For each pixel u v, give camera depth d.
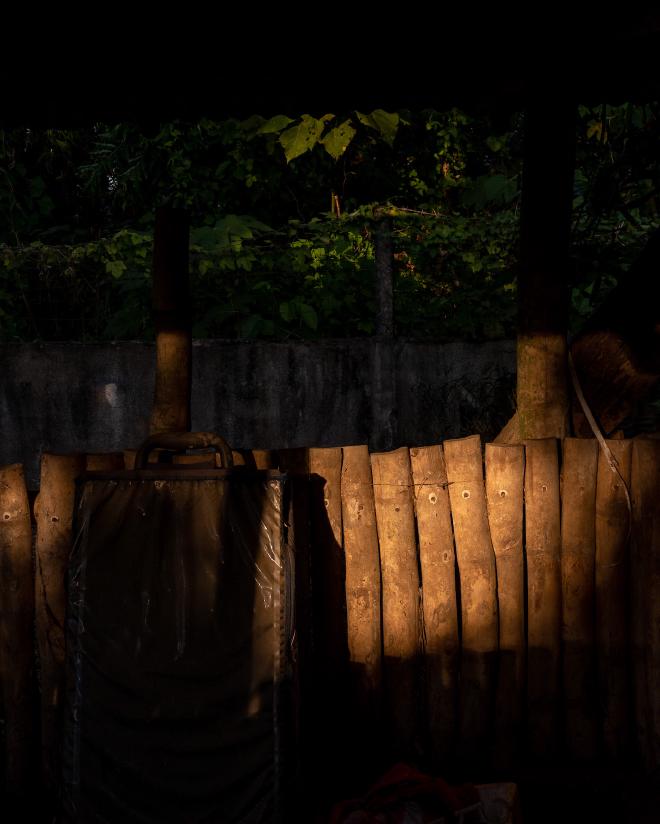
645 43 3.57
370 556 3.32
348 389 7.20
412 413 7.22
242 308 7.65
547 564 3.36
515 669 3.33
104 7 3.16
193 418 7.07
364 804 2.68
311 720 3.22
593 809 3.06
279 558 2.79
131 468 3.22
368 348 7.20
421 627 3.37
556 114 3.54
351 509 3.32
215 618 2.75
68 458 3.14
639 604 3.30
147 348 7.04
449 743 3.31
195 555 2.79
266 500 2.83
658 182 4.75
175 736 2.70
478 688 3.31
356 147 8.64
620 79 3.92
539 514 3.37
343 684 3.31
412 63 3.70
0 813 3.06
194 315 7.80
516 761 3.33
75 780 2.71
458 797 2.69
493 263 7.47
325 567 3.31
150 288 7.59
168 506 2.82
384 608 3.36
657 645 3.24
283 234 7.82
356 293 7.85
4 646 3.11
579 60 3.52
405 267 7.68
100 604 2.78
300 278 7.86
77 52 3.45
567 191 3.59
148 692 2.72
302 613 3.21
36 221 9.35
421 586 3.42
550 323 3.60
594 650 3.38
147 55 3.50
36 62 3.50
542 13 3.31
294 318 7.53
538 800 3.11
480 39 3.53
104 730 2.72
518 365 3.71
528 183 3.61
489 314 7.52
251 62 3.62
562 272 3.61
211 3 3.18
